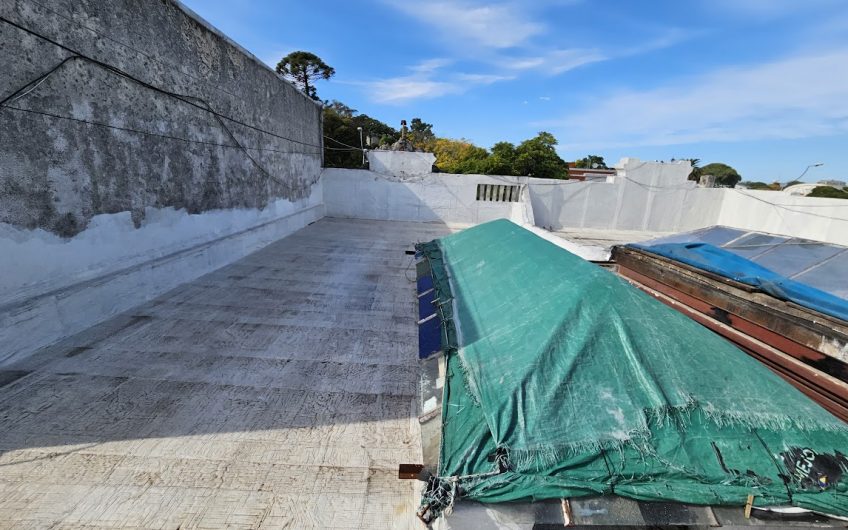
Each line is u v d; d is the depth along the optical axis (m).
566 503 1.53
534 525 1.53
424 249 6.22
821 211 9.70
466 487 1.56
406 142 14.30
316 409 2.73
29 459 2.13
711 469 1.59
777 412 1.77
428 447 1.91
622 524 1.49
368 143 16.05
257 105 7.30
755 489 1.54
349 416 2.68
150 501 1.96
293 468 2.22
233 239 6.37
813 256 3.55
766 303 2.93
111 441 2.30
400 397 2.93
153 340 3.54
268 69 7.70
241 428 2.49
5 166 2.95
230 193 6.46
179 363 3.19
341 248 7.95
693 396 1.81
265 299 4.77
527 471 1.59
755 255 4.02
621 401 1.81
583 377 1.93
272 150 8.13
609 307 2.28
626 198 12.88
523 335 2.34
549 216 12.95
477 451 1.71
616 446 1.65
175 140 4.96
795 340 2.66
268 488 2.08
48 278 3.36
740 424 1.72
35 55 3.10
